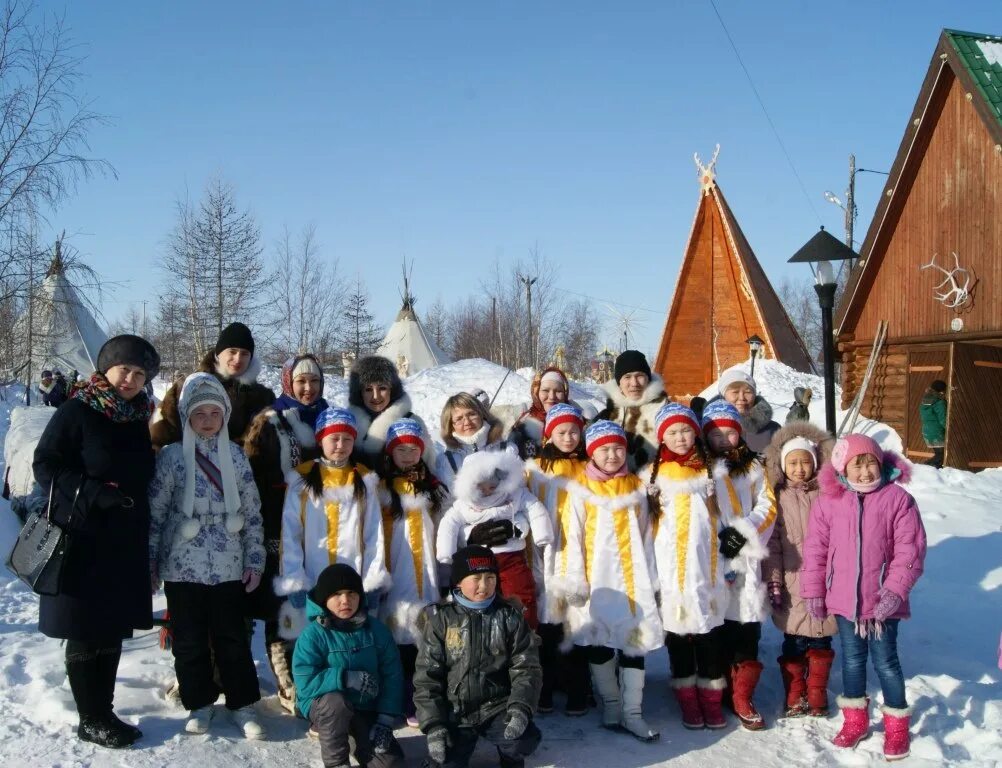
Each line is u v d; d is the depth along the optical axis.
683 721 4.86
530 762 4.36
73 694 4.27
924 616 6.72
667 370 23.55
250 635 5.23
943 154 15.29
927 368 15.43
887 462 4.70
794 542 5.02
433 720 4.08
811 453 5.12
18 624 6.27
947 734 4.62
